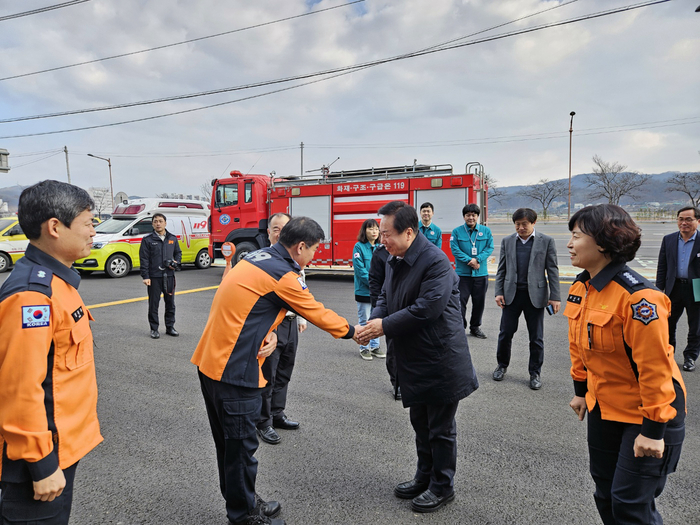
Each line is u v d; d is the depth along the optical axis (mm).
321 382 4402
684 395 1648
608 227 1677
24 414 1359
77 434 1548
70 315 1508
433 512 2404
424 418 2525
